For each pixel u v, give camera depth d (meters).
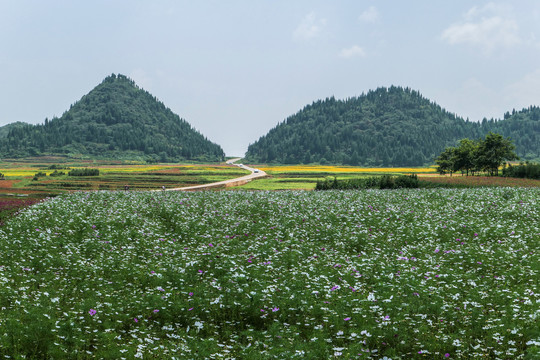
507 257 14.87
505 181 58.19
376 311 9.84
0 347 7.79
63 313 9.75
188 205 29.50
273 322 9.94
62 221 22.25
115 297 11.49
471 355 8.20
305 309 10.37
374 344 8.83
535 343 7.61
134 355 7.98
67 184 101.12
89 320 9.68
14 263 14.36
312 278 12.66
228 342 9.27
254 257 15.34
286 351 8.02
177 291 11.88
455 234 19.55
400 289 11.41
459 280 12.49
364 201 31.31
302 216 24.41
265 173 150.50
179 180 116.12
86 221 22.27
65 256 15.48
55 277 13.23
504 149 86.38
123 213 25.12
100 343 8.74
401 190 44.28
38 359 7.93
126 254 16.52
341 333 8.70
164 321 10.30
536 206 25.98
